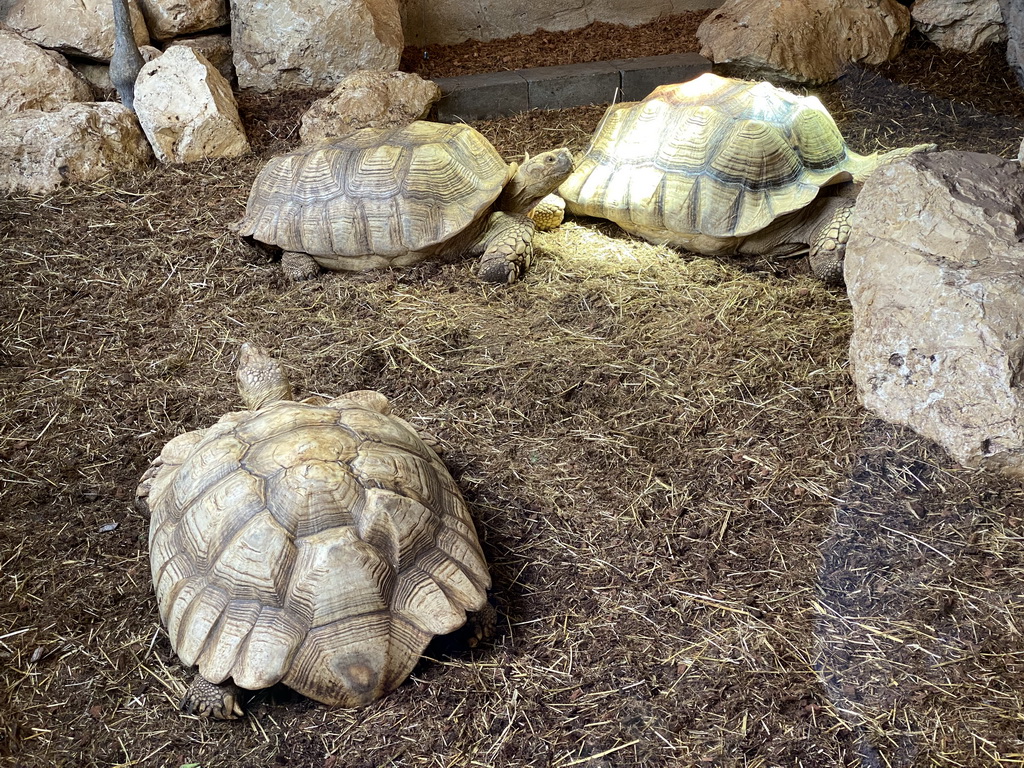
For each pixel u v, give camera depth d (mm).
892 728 1018
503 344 1771
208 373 1720
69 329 1852
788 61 3037
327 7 2955
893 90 3047
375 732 1034
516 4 3518
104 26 2863
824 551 1261
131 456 1502
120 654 1147
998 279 1396
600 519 1343
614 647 1138
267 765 1010
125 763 1020
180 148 2588
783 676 1087
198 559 1060
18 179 2404
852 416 1515
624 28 3586
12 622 1191
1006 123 2771
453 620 1039
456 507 1161
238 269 2059
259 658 989
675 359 1701
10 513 1378
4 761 1021
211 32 3096
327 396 1621
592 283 1988
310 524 1041
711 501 1366
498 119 3010
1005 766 966
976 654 1096
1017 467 1349
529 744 1023
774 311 1852
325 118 2730
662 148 2080
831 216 1972
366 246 1954
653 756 1006
